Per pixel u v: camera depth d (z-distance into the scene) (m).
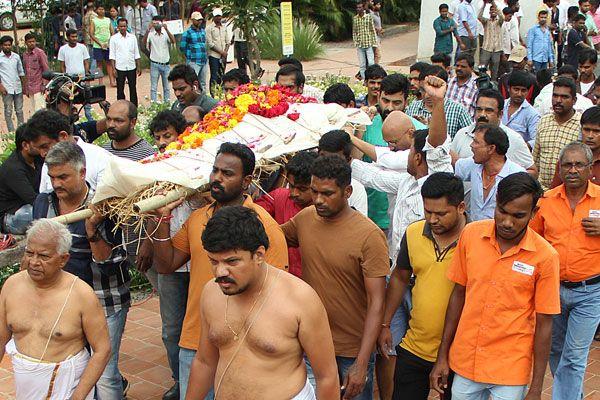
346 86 7.51
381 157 6.12
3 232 6.72
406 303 5.18
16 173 6.43
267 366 3.63
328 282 4.67
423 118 7.88
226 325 3.68
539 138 7.61
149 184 4.56
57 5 22.33
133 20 22.03
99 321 4.42
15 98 15.46
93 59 19.92
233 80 9.00
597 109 6.10
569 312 5.56
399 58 23.83
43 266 4.23
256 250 3.56
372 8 21.36
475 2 20.09
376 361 5.48
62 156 4.82
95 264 5.11
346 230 4.61
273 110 5.81
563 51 17.81
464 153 6.95
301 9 25.94
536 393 4.38
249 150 4.60
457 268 4.52
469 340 4.43
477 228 4.45
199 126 5.67
